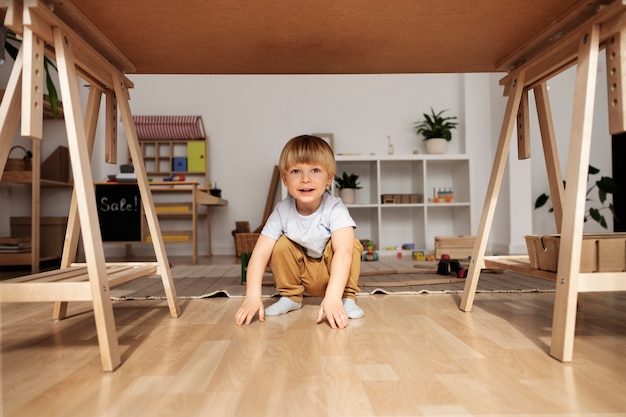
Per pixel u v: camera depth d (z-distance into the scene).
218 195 3.32
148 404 0.52
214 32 0.92
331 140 3.67
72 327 0.95
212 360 0.69
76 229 1.01
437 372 0.63
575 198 0.70
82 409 0.51
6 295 0.67
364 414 0.49
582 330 0.88
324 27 0.90
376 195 3.44
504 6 0.80
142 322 0.98
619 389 0.56
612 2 0.71
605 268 0.75
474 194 3.53
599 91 3.42
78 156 0.69
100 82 1.00
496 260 1.05
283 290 1.12
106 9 0.80
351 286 1.10
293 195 1.03
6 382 0.60
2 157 0.69
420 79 3.74
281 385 0.58
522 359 0.69
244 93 3.71
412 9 0.82
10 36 1.85
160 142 3.54
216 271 2.07
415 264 2.25
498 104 3.45
